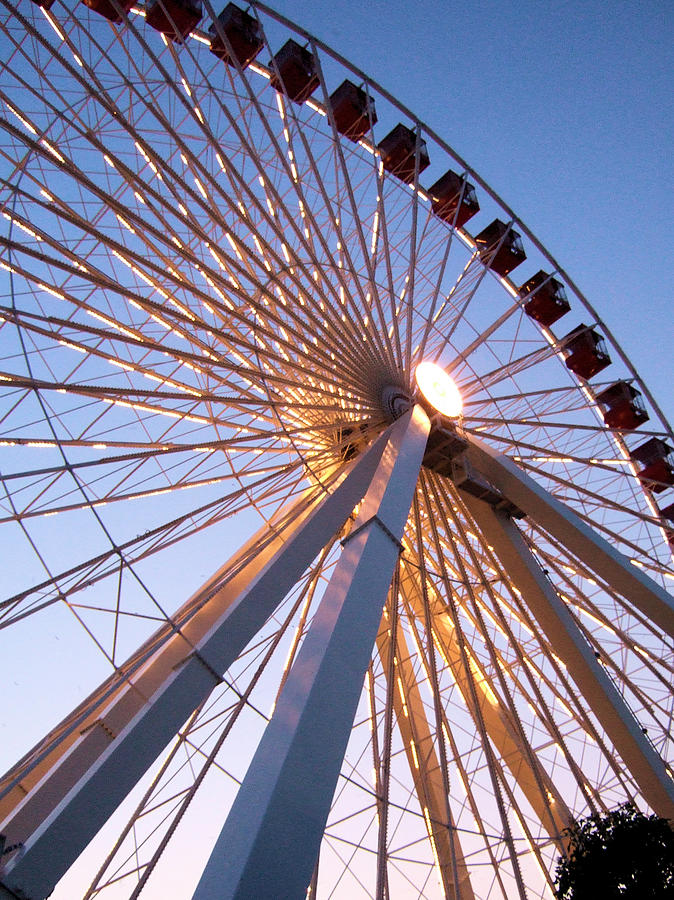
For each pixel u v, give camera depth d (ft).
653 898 44.50
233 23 63.52
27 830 40.50
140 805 44.73
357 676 29.19
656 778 55.72
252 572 55.52
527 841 51.90
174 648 49.62
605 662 66.18
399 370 64.08
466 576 61.05
